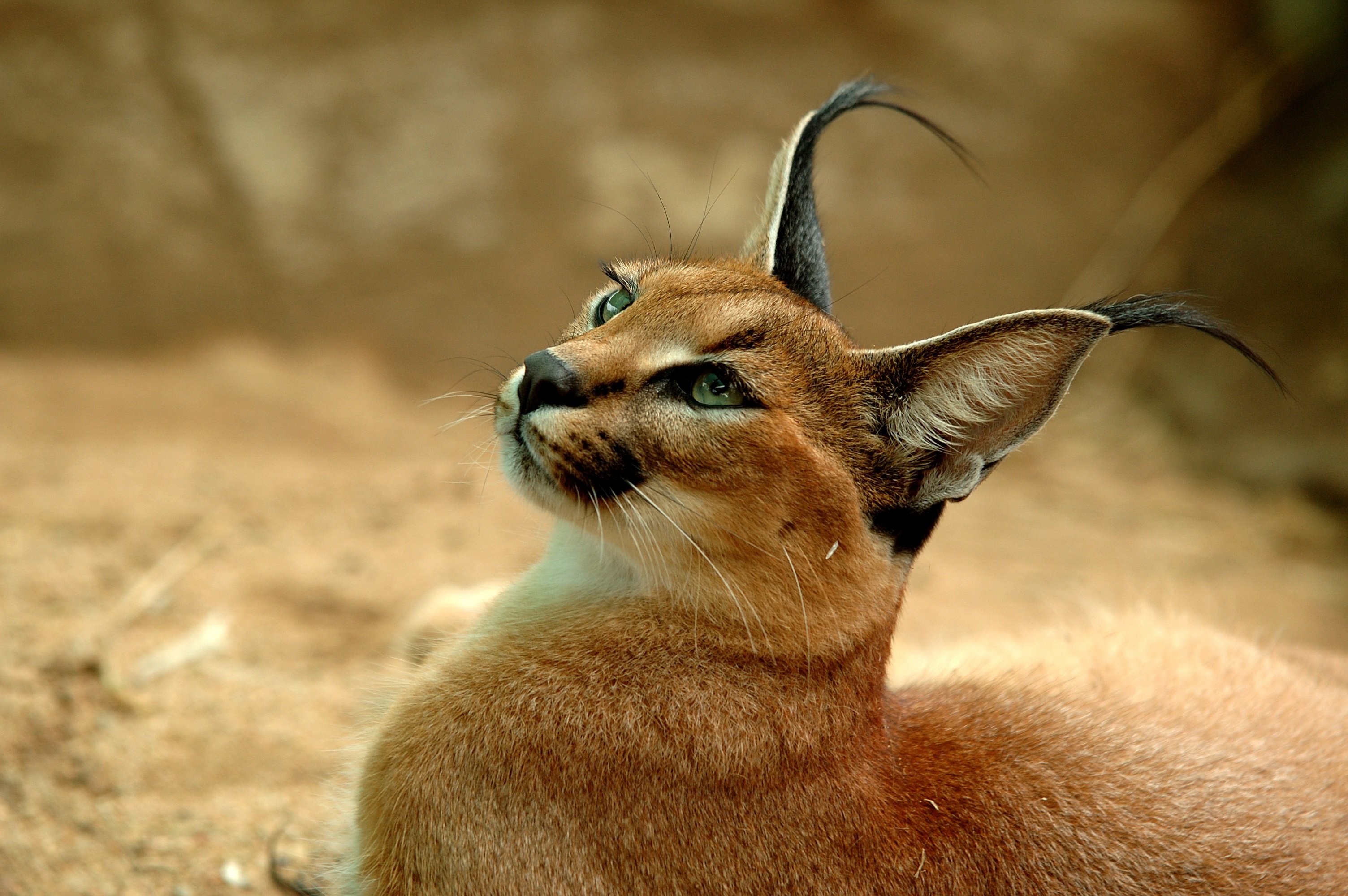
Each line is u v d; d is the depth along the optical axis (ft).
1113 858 18.26
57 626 29.78
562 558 20.11
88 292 52.70
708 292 19.54
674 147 60.64
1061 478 56.75
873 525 19.01
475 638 19.66
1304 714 21.88
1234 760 20.10
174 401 48.85
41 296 52.06
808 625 18.17
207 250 54.75
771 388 18.40
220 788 25.58
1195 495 56.13
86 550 34.37
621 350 18.81
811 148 22.67
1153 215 64.54
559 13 63.26
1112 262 62.95
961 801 18.48
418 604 34.24
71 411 46.21
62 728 25.90
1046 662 24.02
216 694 28.30
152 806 24.45
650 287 20.39
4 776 24.12
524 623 19.30
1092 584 42.98
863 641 18.44
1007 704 20.97
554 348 19.20
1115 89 68.23
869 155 63.31
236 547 36.47
